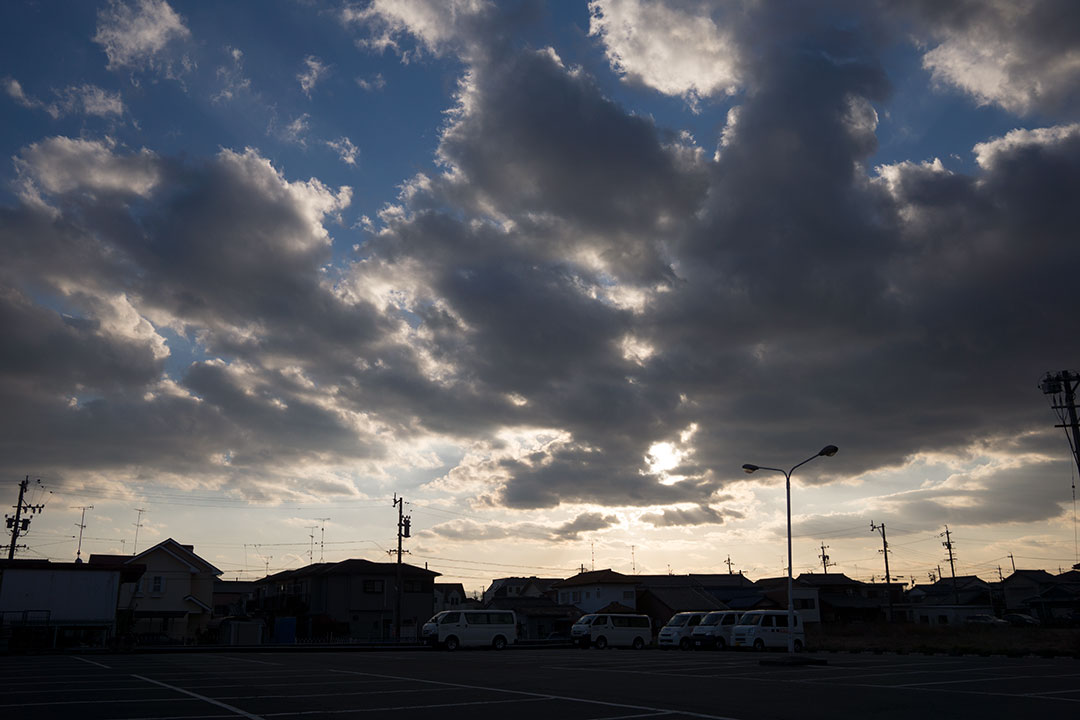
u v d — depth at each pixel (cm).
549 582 10250
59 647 3578
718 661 2831
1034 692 1598
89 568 3919
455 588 9794
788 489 2845
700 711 1280
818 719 1185
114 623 3906
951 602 9650
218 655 3253
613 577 7012
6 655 3216
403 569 6656
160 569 5644
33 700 1404
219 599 7875
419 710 1286
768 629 3812
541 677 2012
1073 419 3516
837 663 2647
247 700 1421
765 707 1338
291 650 3875
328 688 1673
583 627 4238
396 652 3691
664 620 6781
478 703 1392
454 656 3253
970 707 1341
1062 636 4734
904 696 1521
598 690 1645
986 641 4188
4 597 3722
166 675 2012
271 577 7444
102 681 1811
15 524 5591
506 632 4084
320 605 6481
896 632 5584
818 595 7150
